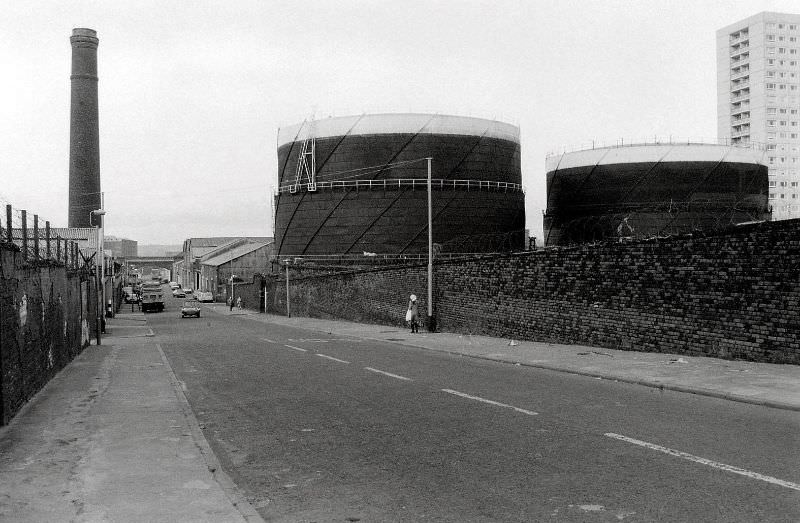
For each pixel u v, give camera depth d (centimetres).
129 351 2811
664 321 2008
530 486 760
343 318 5147
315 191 7119
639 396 1349
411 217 6875
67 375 1920
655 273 2042
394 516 679
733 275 1780
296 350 2659
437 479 799
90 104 8544
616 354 2055
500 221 7169
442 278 3475
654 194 7069
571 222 7469
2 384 1149
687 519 645
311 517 685
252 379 1767
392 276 4159
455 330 3325
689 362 1773
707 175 7012
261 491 779
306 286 6250
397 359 2209
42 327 1678
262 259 11750
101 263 4394
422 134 6919
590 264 2323
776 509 666
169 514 690
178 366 2172
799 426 1044
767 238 1688
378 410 1251
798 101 15775
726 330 1803
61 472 852
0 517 683
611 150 7275
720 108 16725
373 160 6944
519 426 1073
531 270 2659
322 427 1115
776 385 1384
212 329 4634
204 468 868
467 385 1549
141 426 1140
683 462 840
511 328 2814
